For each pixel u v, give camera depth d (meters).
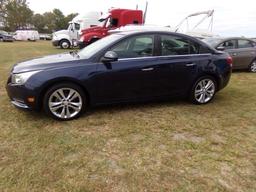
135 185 2.95
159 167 3.29
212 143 3.95
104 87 4.75
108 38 5.26
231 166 3.36
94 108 5.22
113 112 5.05
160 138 4.06
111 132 4.21
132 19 17.28
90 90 4.67
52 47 25.17
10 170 3.16
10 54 16.72
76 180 3.01
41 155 3.50
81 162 3.36
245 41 10.22
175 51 5.28
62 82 4.51
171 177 3.11
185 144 3.89
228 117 4.99
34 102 4.43
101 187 2.90
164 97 5.33
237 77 9.10
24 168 3.21
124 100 5.00
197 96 5.62
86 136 4.05
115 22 17.12
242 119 4.91
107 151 3.64
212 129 4.44
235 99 6.19
